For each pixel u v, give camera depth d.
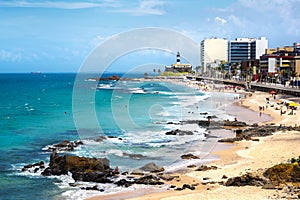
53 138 65.44
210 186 37.53
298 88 147.62
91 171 42.19
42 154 53.19
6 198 35.72
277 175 36.84
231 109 105.19
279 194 32.81
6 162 48.62
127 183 39.22
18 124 83.06
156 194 35.88
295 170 36.47
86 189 38.06
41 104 132.25
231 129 72.62
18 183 40.03
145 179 39.97
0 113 105.88
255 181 36.78
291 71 177.62
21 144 60.25
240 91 160.88
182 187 37.69
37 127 78.31
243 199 32.16
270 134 66.12
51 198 35.81
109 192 37.09
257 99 130.88
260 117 91.25
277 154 49.91
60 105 127.25
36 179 41.38
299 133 65.75
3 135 69.00
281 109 98.81
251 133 67.25
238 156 50.44
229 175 40.94
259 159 47.91
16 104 133.75
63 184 39.72
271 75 193.25
